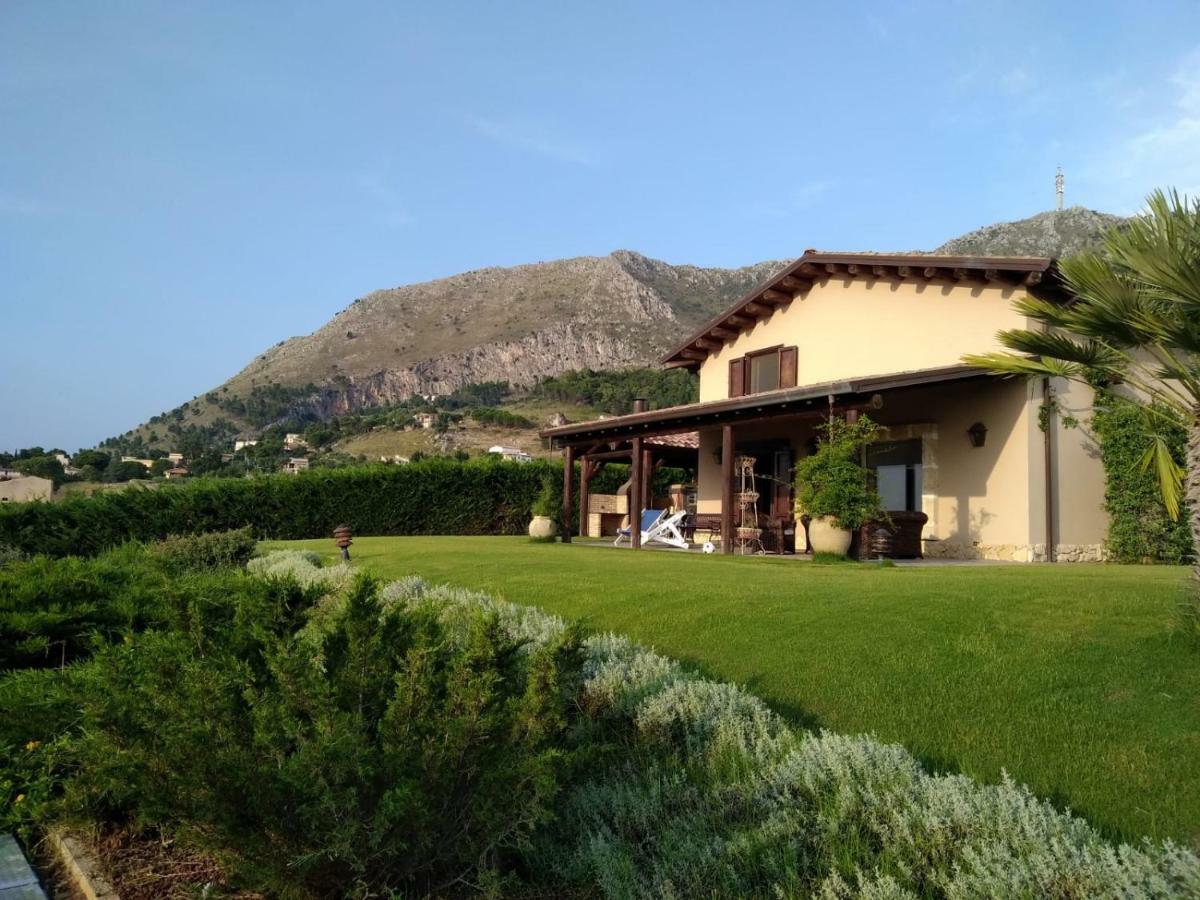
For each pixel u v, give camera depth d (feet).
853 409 44.19
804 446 60.08
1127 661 18.62
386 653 12.35
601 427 59.16
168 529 78.95
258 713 10.50
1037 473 45.70
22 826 14.12
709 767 14.66
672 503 77.20
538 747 11.83
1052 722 16.22
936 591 26.45
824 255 54.85
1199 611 19.49
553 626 23.72
